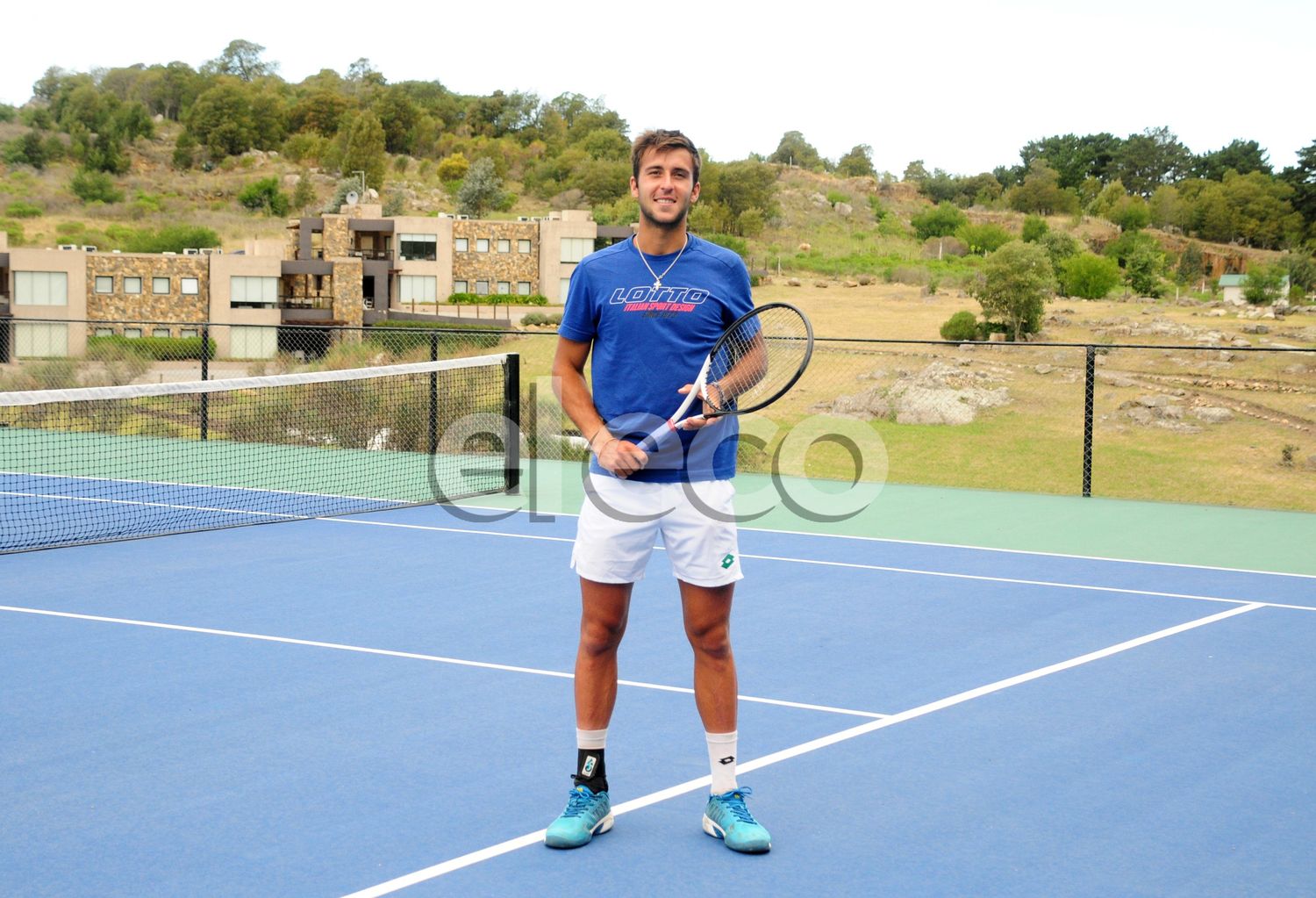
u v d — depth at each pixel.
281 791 4.34
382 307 63.78
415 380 18.80
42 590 7.91
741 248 89.50
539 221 69.38
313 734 4.99
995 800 4.33
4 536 10.07
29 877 3.61
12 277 54.69
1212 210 126.62
